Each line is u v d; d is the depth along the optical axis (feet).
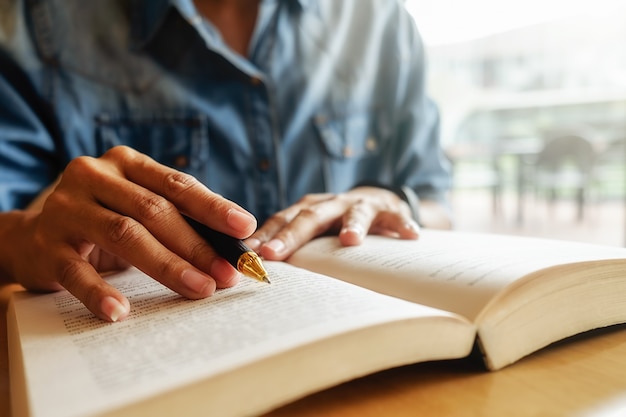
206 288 0.77
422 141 2.22
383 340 0.60
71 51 1.85
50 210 0.92
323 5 2.22
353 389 0.62
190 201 0.85
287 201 2.10
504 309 0.67
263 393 0.54
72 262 0.82
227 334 0.60
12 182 1.67
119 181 0.90
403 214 1.25
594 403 0.57
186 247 0.82
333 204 1.29
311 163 2.14
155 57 1.92
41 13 1.84
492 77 10.31
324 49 2.20
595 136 7.98
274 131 2.04
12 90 1.72
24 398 0.51
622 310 0.78
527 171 7.95
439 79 8.99
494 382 0.63
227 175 1.99
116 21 1.90
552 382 0.63
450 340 0.64
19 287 1.19
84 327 0.70
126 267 1.13
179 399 0.50
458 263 0.82
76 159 0.99
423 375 0.66
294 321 0.62
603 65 9.26
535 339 0.70
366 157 2.27
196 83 1.95
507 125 10.41
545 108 10.02
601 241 6.01
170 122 1.94
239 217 0.83
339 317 0.62
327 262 1.00
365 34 2.27
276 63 2.11
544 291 0.70
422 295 0.75
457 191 9.73
